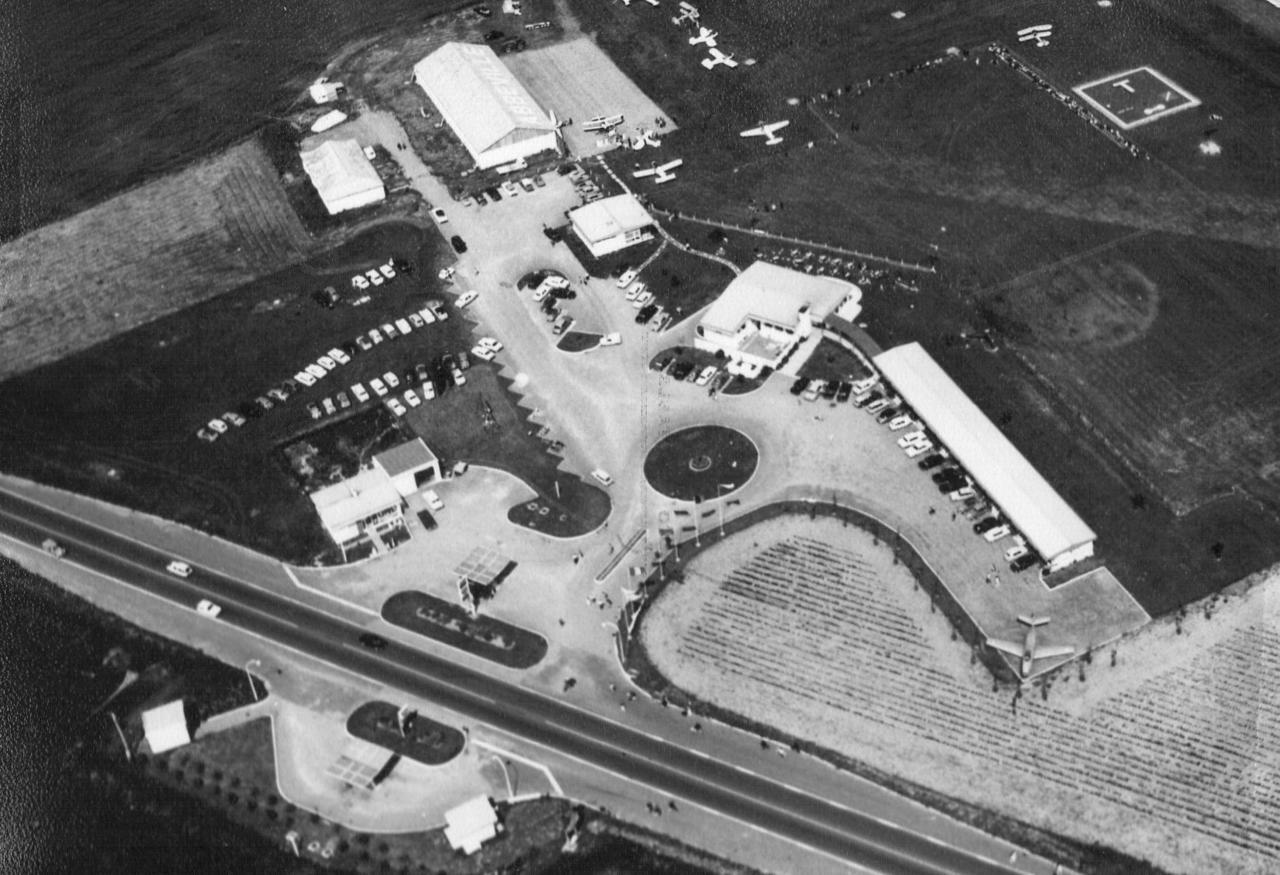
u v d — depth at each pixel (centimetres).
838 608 18938
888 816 16500
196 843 16888
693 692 18150
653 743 17575
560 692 18288
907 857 16025
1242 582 18750
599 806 16875
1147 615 18438
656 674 18412
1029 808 16438
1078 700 17475
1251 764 16625
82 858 16838
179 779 17625
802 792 16850
